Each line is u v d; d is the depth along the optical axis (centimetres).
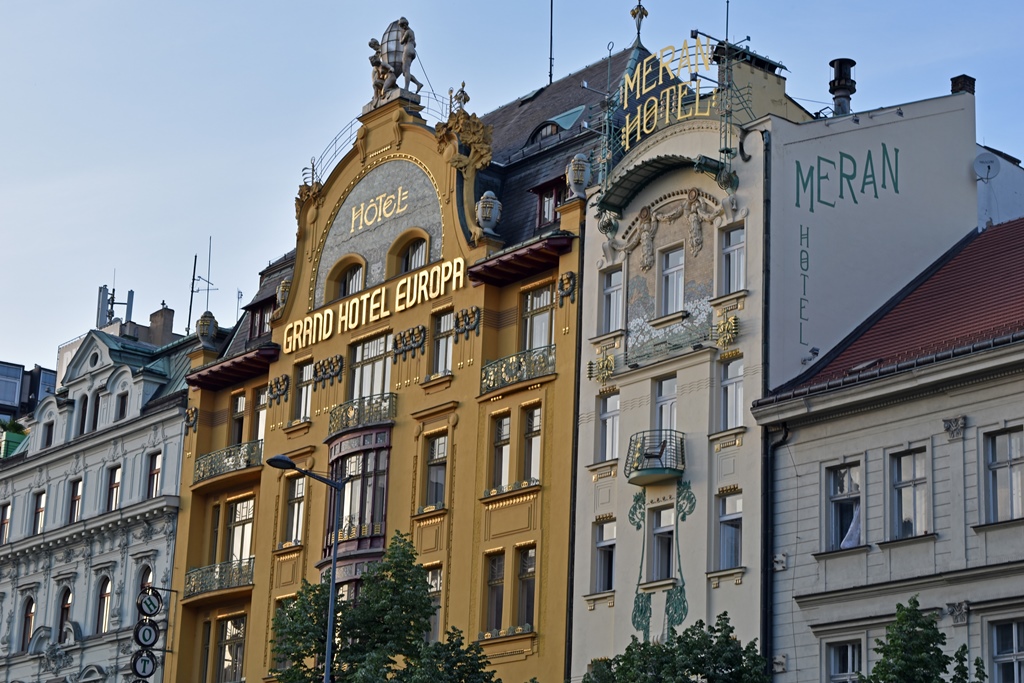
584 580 4809
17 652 7475
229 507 6481
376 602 4769
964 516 3884
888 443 4088
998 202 5144
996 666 3756
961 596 3847
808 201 4625
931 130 4947
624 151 5097
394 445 5575
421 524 5391
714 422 4538
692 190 4759
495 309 5397
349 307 5938
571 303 5094
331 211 6166
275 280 6706
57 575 7338
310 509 5891
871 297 4672
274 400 6225
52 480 7606
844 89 5209
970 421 3922
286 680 4716
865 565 4059
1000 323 4106
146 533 6800
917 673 3350
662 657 3944
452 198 5588
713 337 4597
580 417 4966
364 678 4447
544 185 5372
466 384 5366
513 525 5078
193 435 6656
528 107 6228
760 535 4316
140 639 6362
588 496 4862
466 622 5131
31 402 11094
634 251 4922
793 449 4312
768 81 5006
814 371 4484
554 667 4825
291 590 5884
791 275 4544
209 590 6294
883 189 4788
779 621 4228
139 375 7138
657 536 4631
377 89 6059
